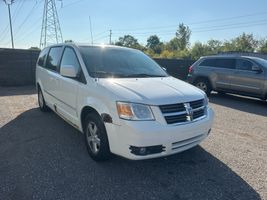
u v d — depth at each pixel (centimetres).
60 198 319
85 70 442
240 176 384
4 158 421
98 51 498
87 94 414
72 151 451
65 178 363
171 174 384
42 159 419
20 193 327
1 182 350
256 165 421
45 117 657
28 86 1279
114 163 409
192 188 349
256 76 973
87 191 335
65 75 455
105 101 373
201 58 1176
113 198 322
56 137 516
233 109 867
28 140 499
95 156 406
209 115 418
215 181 368
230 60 1065
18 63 1266
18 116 666
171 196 330
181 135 364
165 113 357
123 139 352
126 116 348
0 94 1009
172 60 1794
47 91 621
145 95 363
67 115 504
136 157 349
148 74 481
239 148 493
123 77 443
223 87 1081
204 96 426
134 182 359
